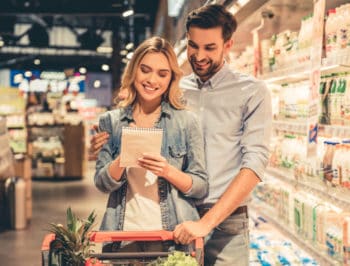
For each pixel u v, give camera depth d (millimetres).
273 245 4125
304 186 3516
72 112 16750
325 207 3318
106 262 2391
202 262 2414
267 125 2764
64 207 10570
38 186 13711
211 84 2869
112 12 16812
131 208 2707
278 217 4207
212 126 2869
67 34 29641
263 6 3715
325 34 3203
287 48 3877
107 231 2504
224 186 2861
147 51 2619
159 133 2453
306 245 3389
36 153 15258
